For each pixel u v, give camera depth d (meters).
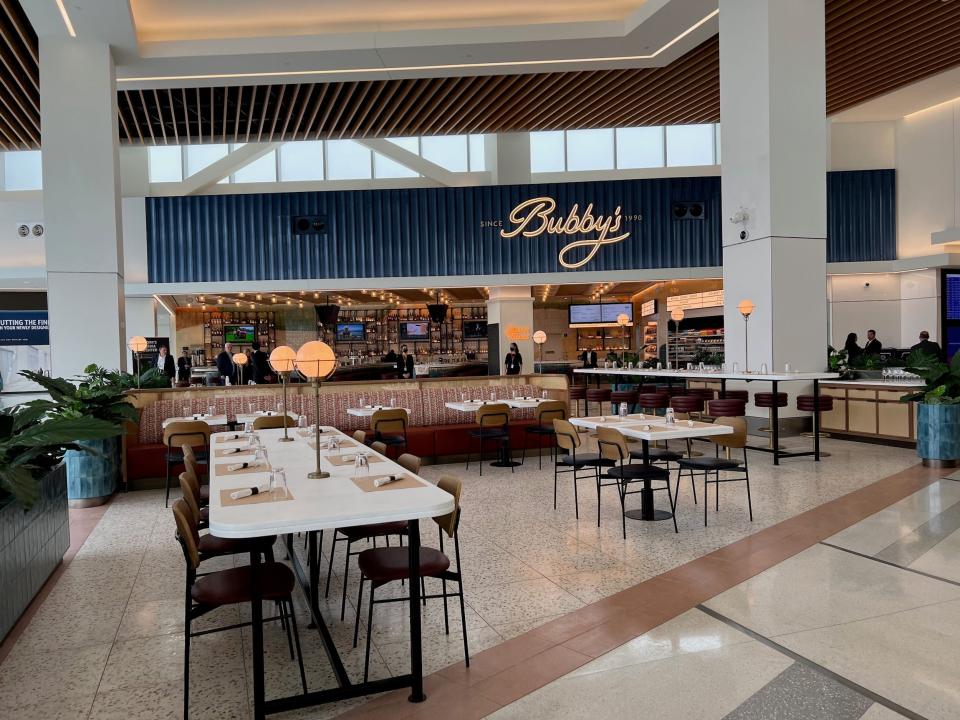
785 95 8.30
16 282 13.65
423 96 11.97
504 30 9.21
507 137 15.84
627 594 3.68
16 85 9.88
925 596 3.49
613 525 5.17
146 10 8.61
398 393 8.78
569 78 11.24
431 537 4.97
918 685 2.60
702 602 3.51
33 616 3.66
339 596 3.91
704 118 13.74
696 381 11.14
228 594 2.63
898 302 15.27
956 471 6.75
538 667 2.87
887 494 5.80
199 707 2.65
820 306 8.52
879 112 14.88
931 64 10.91
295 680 2.86
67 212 7.88
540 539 4.83
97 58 8.02
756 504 5.64
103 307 7.95
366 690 2.57
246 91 11.20
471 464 8.28
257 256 14.67
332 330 18.48
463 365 16.69
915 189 14.99
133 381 7.85
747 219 8.63
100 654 3.17
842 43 10.00
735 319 8.88
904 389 8.20
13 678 2.94
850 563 4.05
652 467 5.17
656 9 8.60
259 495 2.92
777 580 3.79
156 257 14.43
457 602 3.66
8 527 3.42
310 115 12.59
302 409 8.35
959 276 14.52
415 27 9.49
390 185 16.75
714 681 2.68
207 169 15.71
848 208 15.38
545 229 15.03
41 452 4.07
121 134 12.96
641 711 2.48
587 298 20.02
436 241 14.98
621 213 15.08
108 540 5.24
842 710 2.44
